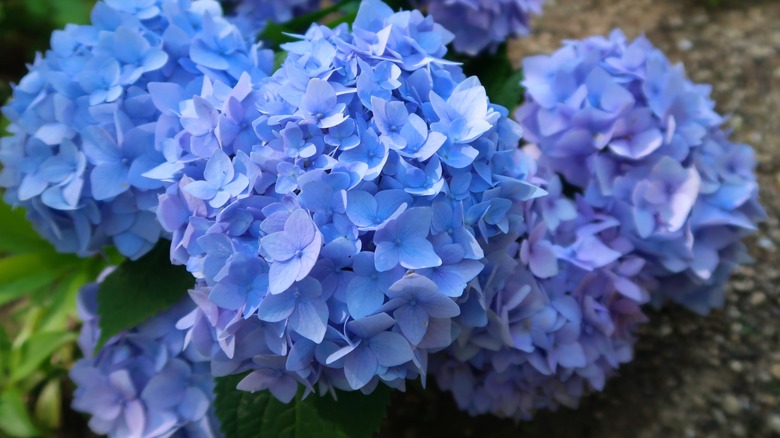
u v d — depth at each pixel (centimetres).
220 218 42
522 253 49
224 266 42
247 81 46
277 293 40
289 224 41
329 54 46
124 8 52
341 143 43
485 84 66
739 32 88
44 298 67
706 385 62
